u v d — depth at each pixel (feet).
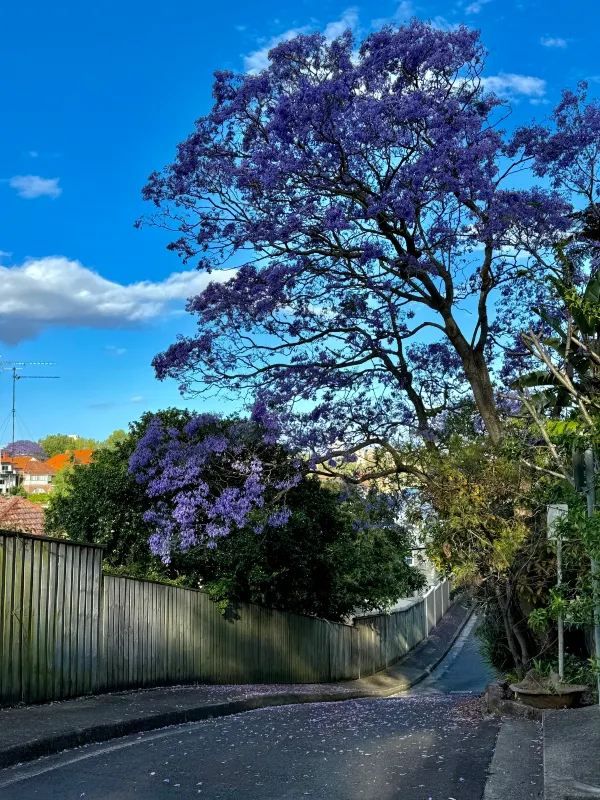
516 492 40.50
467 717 35.78
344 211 50.78
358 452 58.49
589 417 25.07
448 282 52.49
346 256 52.26
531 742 28.30
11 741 27.32
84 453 376.48
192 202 54.60
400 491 54.90
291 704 52.11
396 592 95.40
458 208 51.29
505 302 57.47
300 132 49.14
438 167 47.91
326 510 73.05
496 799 21.26
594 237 53.21
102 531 65.10
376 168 51.08
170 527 58.23
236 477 59.21
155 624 50.93
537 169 52.54
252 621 65.62
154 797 21.75
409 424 57.67
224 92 53.52
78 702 39.50
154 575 62.64
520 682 36.32
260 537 65.51
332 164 50.19
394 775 24.04
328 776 24.09
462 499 40.37
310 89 48.70
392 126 49.73
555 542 35.65
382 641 101.14
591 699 35.83
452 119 49.83
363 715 39.81
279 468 59.00
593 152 52.29
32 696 37.81
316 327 57.16
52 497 70.13
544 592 41.14
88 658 42.86
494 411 53.57
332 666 82.99
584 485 25.32
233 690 52.65
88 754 28.09
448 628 146.72
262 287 55.06
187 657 55.16
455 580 42.47
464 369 54.65
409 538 59.62
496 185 50.39
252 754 27.63
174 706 39.81
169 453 58.29
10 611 36.58
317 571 77.77
